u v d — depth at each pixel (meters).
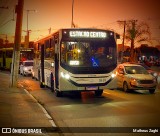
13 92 17.31
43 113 10.82
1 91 17.72
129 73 18.44
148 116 10.35
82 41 14.42
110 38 14.79
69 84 14.24
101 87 14.50
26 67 33.88
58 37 14.48
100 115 10.62
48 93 17.61
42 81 20.05
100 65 14.49
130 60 50.72
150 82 17.38
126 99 14.87
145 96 16.11
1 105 12.55
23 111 11.19
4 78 29.92
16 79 20.03
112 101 14.15
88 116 10.47
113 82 14.72
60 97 15.74
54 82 15.66
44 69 19.11
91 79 14.38
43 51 19.73
